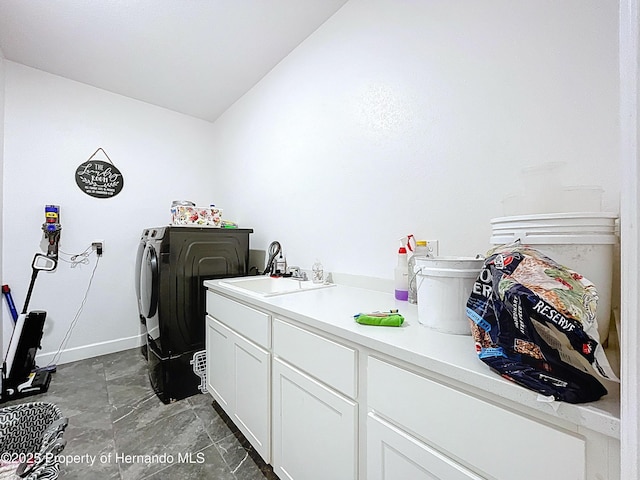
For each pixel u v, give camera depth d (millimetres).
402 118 1393
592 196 812
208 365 1808
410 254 1323
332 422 924
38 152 2312
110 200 2646
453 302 814
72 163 2459
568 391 476
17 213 2230
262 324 1265
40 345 2213
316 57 1881
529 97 1005
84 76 2408
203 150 3230
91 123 2553
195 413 1741
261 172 2457
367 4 1553
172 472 1299
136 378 2164
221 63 2236
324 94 1823
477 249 1133
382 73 1480
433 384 662
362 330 857
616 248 725
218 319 1698
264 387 1243
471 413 598
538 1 984
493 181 1090
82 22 1806
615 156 847
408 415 715
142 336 2547
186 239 1958
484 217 1113
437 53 1255
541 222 686
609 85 854
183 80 2471
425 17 1296
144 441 1498
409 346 723
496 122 1082
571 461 480
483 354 594
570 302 502
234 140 2873
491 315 609
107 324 2631
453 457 629
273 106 2301
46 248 2340
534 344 513
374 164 1524
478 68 1130
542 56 976
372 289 1526
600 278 647
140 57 2164
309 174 1948
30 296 2152
